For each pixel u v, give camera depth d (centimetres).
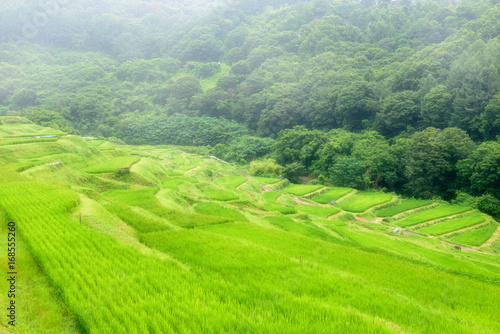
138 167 5062
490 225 4750
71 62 17950
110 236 1817
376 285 1731
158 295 1192
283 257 1867
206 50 18800
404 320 1226
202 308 1102
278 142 9475
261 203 5038
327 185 7788
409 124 8306
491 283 2241
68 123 11900
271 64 14675
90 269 1333
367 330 1029
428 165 6262
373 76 10188
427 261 2700
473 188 5922
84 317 994
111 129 12369
